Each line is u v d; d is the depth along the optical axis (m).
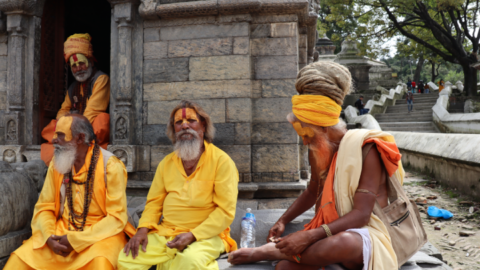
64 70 5.72
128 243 2.70
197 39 4.34
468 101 18.73
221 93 4.28
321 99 2.35
